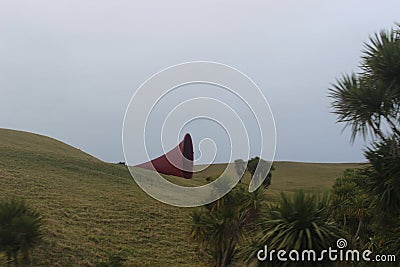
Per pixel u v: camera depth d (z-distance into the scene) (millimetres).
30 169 42938
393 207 10531
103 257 22078
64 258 20438
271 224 9594
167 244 26734
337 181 18578
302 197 9562
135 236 27531
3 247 11898
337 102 10812
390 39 10695
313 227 9273
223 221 13680
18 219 12148
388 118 10484
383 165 10500
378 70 10539
